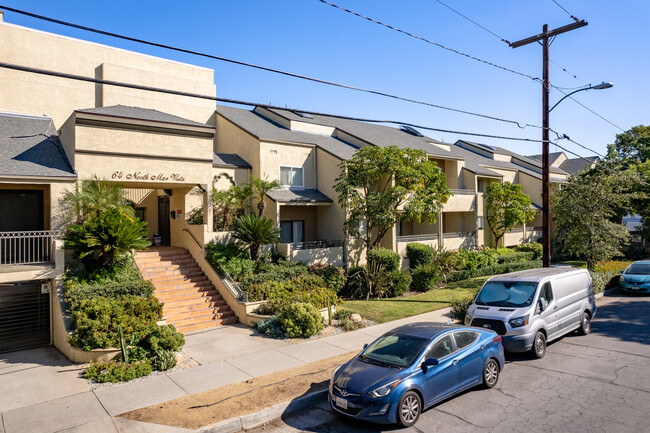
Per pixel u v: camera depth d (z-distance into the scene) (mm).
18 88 20250
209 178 18578
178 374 10422
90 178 15484
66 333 11898
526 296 12141
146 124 16750
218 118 25203
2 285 12922
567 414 8062
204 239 17766
